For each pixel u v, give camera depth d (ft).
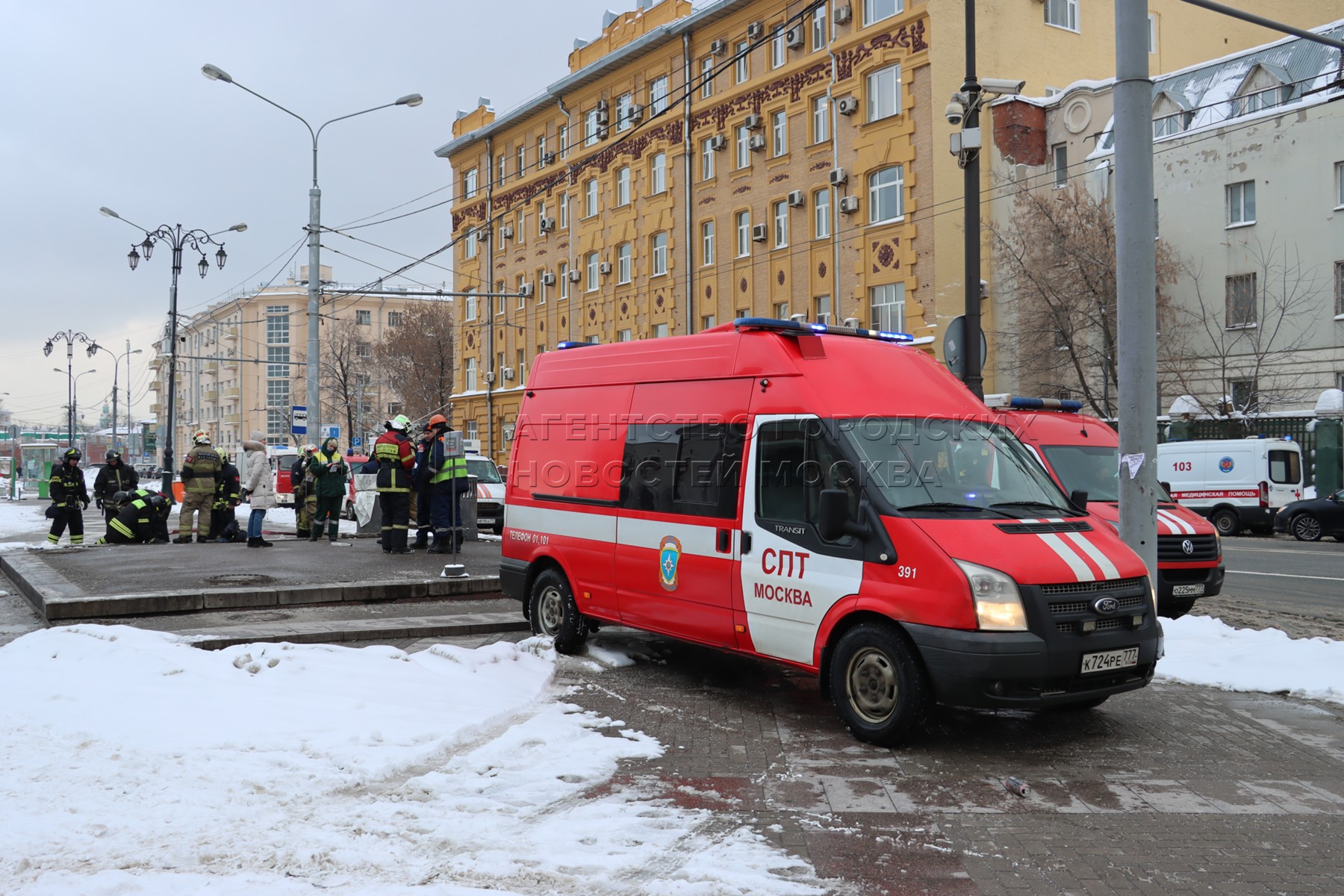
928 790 17.34
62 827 14.03
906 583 19.43
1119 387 27.89
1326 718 22.09
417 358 215.10
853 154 103.55
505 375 159.94
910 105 97.71
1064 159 101.24
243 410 302.25
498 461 163.32
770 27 113.39
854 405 21.67
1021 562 18.99
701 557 24.06
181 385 379.14
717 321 121.49
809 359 22.50
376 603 36.63
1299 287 88.79
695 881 13.08
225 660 23.76
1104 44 110.32
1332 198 87.10
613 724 21.34
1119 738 20.58
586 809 15.84
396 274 97.45
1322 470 84.02
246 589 35.09
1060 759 19.20
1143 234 27.61
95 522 95.66
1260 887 13.42
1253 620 34.94
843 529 20.21
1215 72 99.09
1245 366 92.43
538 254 154.20
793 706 23.36
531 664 26.71
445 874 13.04
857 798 16.88
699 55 122.72
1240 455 76.54
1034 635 18.60
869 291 103.24
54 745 17.63
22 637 26.08
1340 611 37.40
